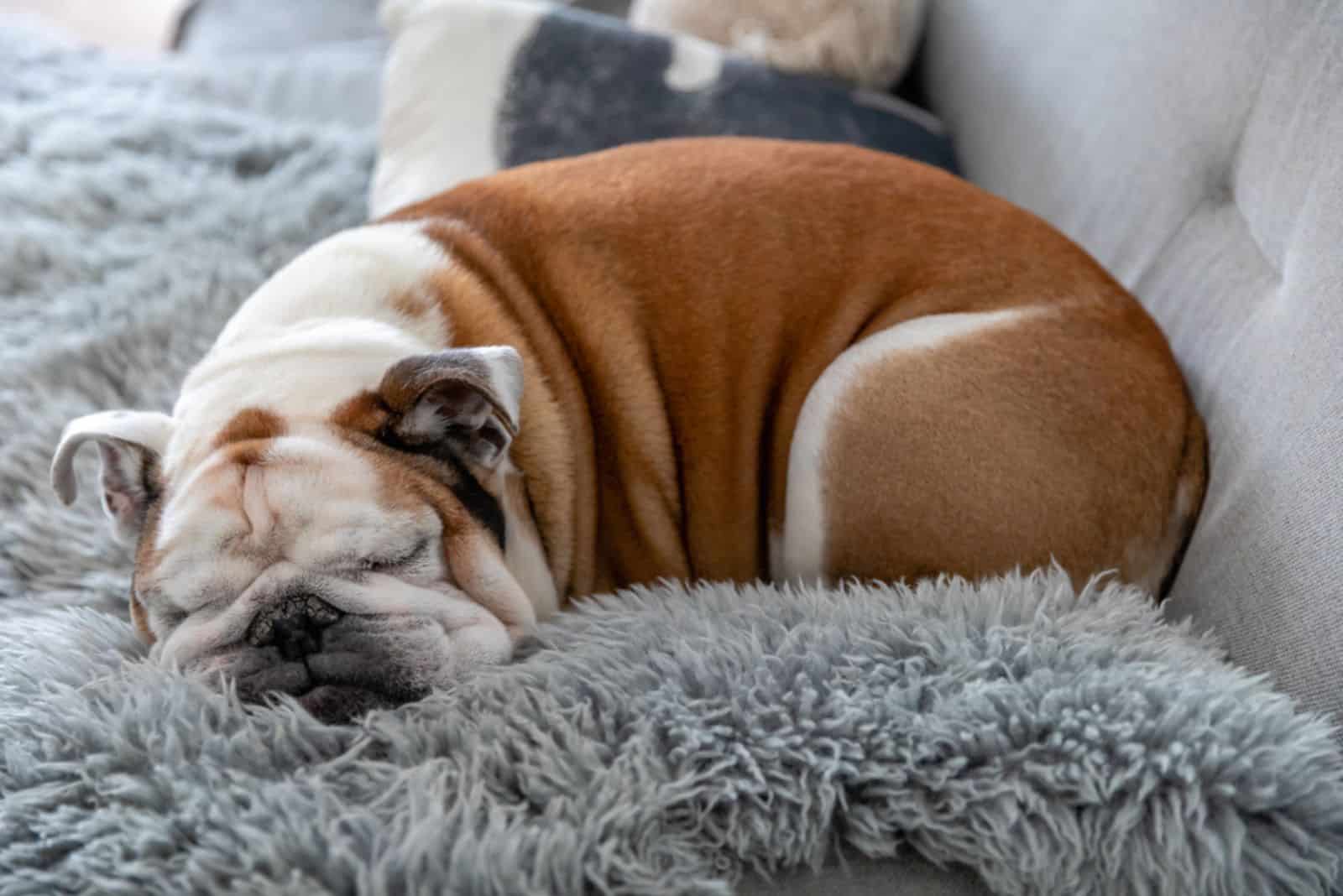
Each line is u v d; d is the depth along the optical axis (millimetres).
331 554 1384
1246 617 1430
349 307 1689
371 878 1101
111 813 1203
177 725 1303
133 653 1550
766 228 1819
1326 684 1281
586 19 2680
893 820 1207
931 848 1199
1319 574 1324
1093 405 1631
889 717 1272
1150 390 1647
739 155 1922
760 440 1825
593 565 1831
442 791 1204
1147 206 1927
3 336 2234
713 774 1228
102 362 2164
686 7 2871
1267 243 1621
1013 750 1224
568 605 1780
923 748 1227
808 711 1282
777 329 1800
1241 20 1729
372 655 1367
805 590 1544
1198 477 1643
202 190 2637
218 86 3305
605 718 1293
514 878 1103
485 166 2445
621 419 1804
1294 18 1624
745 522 1857
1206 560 1545
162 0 5113
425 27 2658
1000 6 2594
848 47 2680
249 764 1272
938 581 1529
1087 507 1617
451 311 1710
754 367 1804
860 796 1234
